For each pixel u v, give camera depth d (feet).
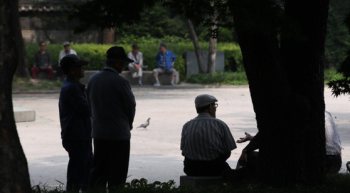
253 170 43.83
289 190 39.52
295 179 41.70
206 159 44.14
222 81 190.80
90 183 44.62
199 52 201.67
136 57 187.21
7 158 26.11
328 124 48.34
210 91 169.99
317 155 42.65
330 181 43.60
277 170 41.52
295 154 41.42
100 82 43.62
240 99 144.36
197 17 37.65
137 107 125.59
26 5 247.09
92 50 193.98
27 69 178.91
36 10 246.68
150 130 92.43
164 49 187.21
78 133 44.80
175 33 270.26
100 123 43.50
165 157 69.10
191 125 44.88
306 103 40.93
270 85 39.91
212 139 44.14
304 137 41.78
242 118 106.52
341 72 39.75
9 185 26.11
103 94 43.34
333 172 47.06
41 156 69.92
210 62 200.85
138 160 67.05
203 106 45.11
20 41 178.60
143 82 190.39
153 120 104.68
